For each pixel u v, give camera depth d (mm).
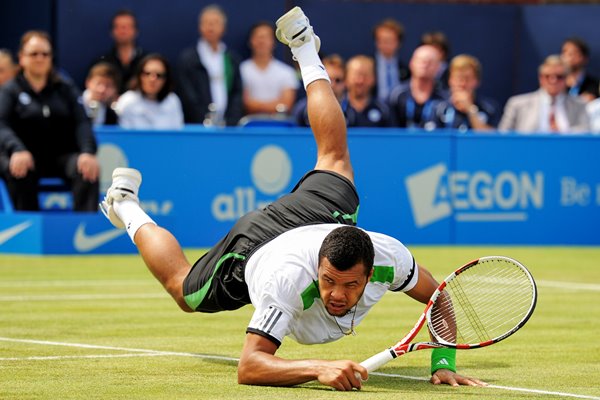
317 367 13758
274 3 46156
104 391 13984
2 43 44062
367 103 39875
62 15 43094
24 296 24609
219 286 15555
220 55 41281
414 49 50188
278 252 14492
